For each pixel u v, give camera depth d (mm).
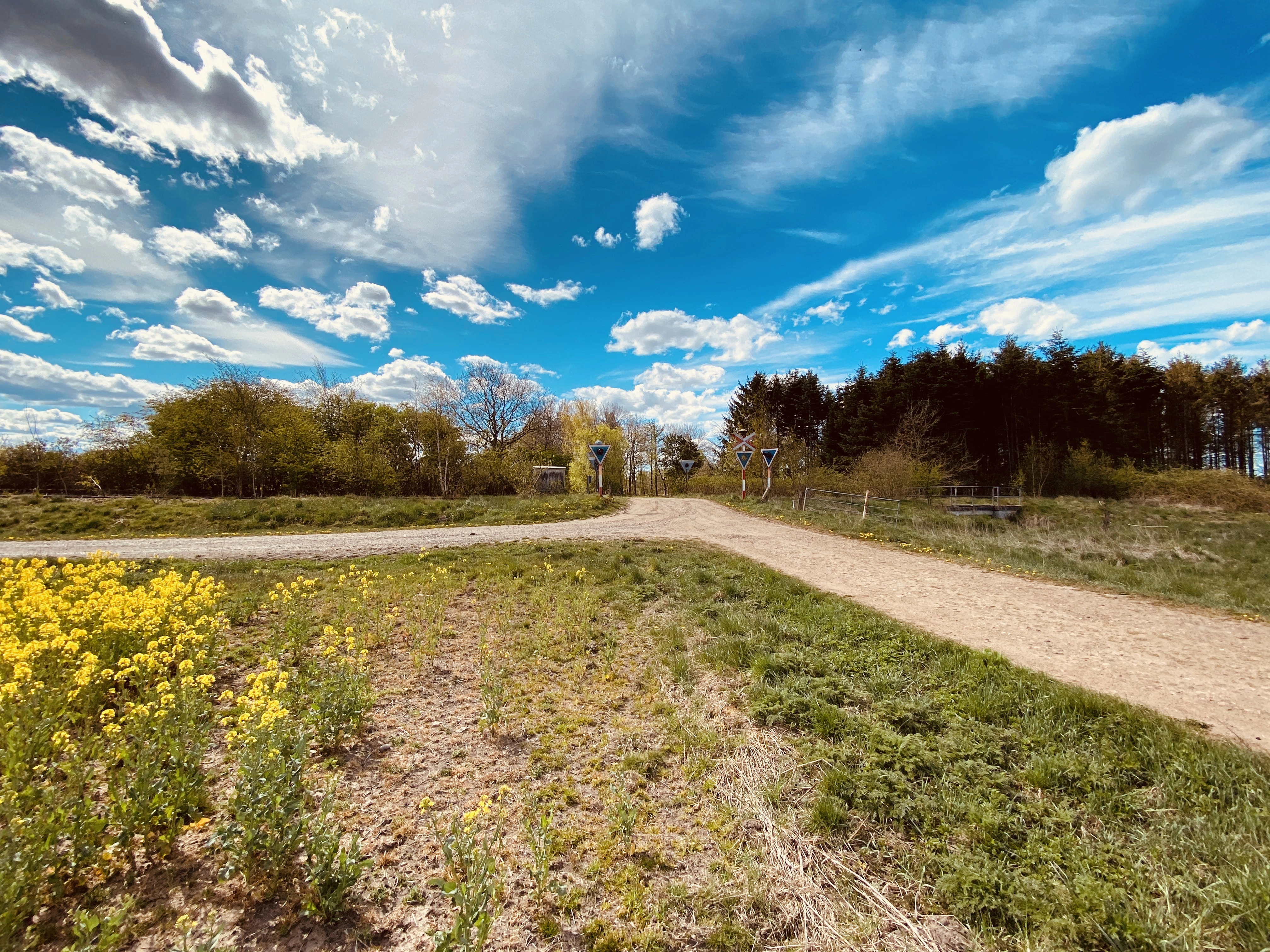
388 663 5652
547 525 17094
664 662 5805
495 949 2387
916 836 3162
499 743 4172
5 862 2281
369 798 3418
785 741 4191
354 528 16828
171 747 3150
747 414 41719
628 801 3496
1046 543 16234
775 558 11508
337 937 2416
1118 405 40688
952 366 35938
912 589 8805
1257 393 40906
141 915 2459
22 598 5875
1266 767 3525
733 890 2779
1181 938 2357
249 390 26656
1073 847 2959
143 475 25766
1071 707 4449
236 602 7238
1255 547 16562
